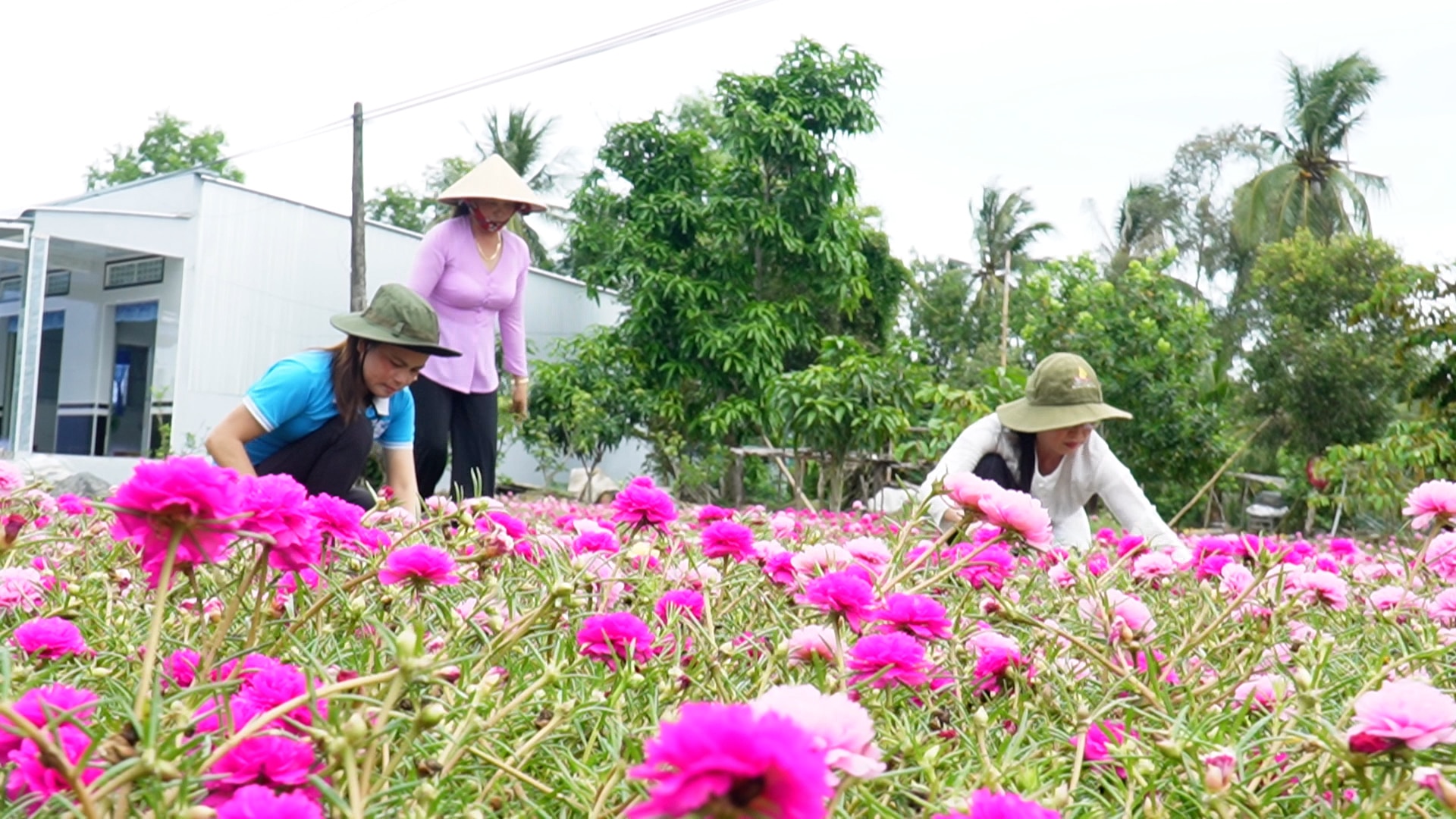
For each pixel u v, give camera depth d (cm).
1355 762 98
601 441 1686
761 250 1805
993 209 3186
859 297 1853
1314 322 1866
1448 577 218
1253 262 3111
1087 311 1548
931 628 138
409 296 330
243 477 121
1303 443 1767
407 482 369
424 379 478
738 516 347
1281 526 1284
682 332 1767
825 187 1791
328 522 146
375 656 126
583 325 2073
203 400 1583
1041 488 373
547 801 104
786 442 1158
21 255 1525
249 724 83
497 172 486
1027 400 369
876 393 1041
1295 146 2903
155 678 104
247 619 158
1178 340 1513
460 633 136
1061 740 124
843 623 144
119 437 1666
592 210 1988
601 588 184
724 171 1827
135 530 98
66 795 82
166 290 1611
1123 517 370
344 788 93
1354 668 164
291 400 327
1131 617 166
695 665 146
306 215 1709
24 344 1502
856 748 72
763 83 1792
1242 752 108
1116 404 1452
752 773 55
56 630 131
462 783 109
